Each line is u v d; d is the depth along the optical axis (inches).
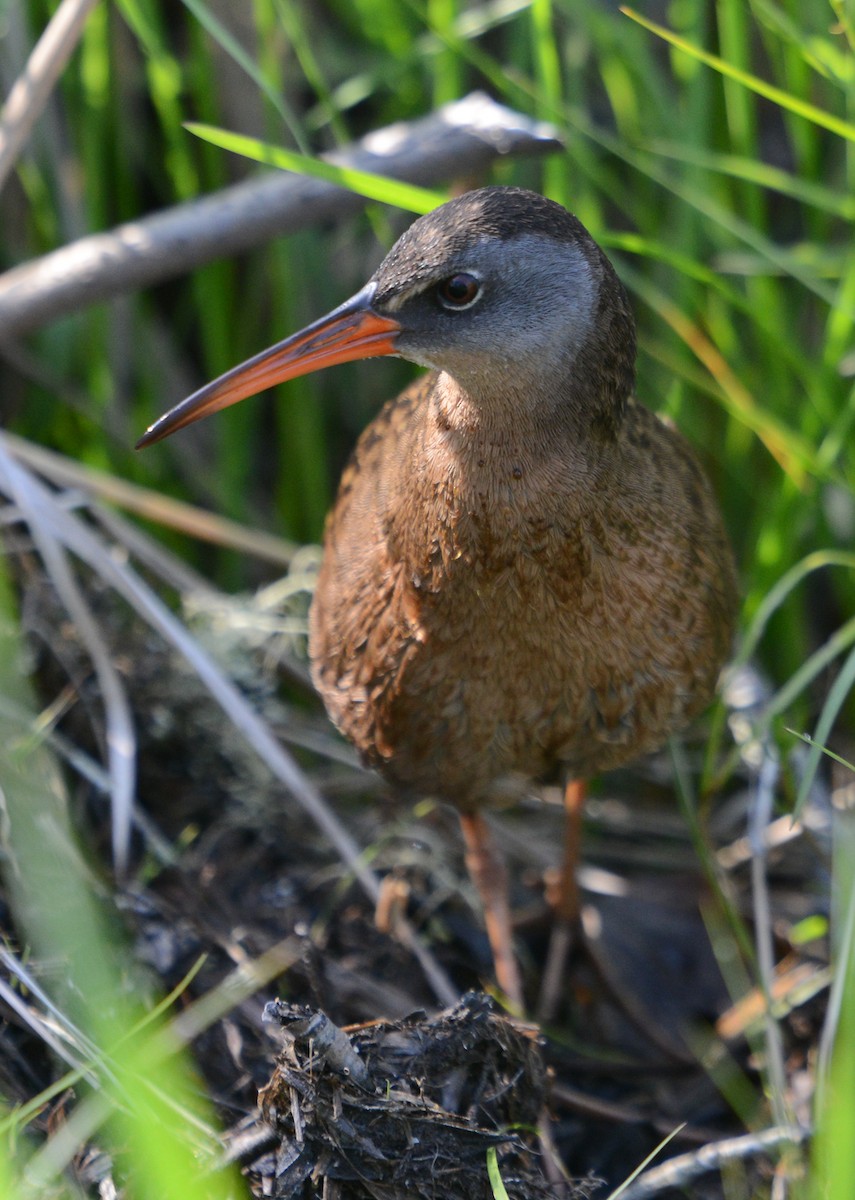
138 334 349.1
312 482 348.8
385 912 286.4
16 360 333.4
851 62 295.9
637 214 341.1
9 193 342.3
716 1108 292.8
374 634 250.8
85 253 299.0
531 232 228.8
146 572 343.0
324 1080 217.3
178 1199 167.2
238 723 283.1
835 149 350.6
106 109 334.0
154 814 301.3
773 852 327.3
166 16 348.8
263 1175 222.4
